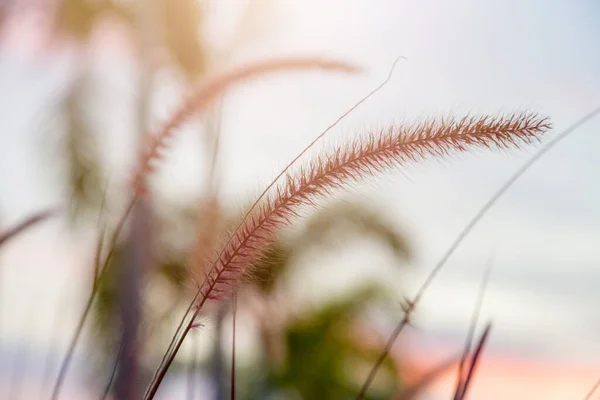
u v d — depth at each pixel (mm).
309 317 8125
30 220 1546
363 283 8156
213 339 1634
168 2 7656
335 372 8016
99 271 1621
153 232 5203
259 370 5867
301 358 8039
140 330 1726
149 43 8211
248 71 1595
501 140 1056
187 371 1664
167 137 1633
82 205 8078
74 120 8531
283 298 7754
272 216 1096
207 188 1693
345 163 1078
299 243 7594
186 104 1626
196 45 7188
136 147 1670
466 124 1065
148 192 1650
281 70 1530
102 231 1601
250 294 1409
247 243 1100
